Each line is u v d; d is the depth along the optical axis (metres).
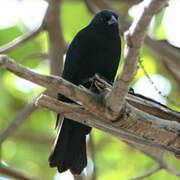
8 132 12.38
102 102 7.31
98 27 10.77
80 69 10.77
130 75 6.78
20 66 6.66
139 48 6.51
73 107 7.72
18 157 15.98
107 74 10.92
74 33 15.59
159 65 15.58
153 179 14.80
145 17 6.25
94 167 12.26
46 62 15.43
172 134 7.84
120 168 15.53
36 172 15.84
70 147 10.09
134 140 8.09
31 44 15.41
